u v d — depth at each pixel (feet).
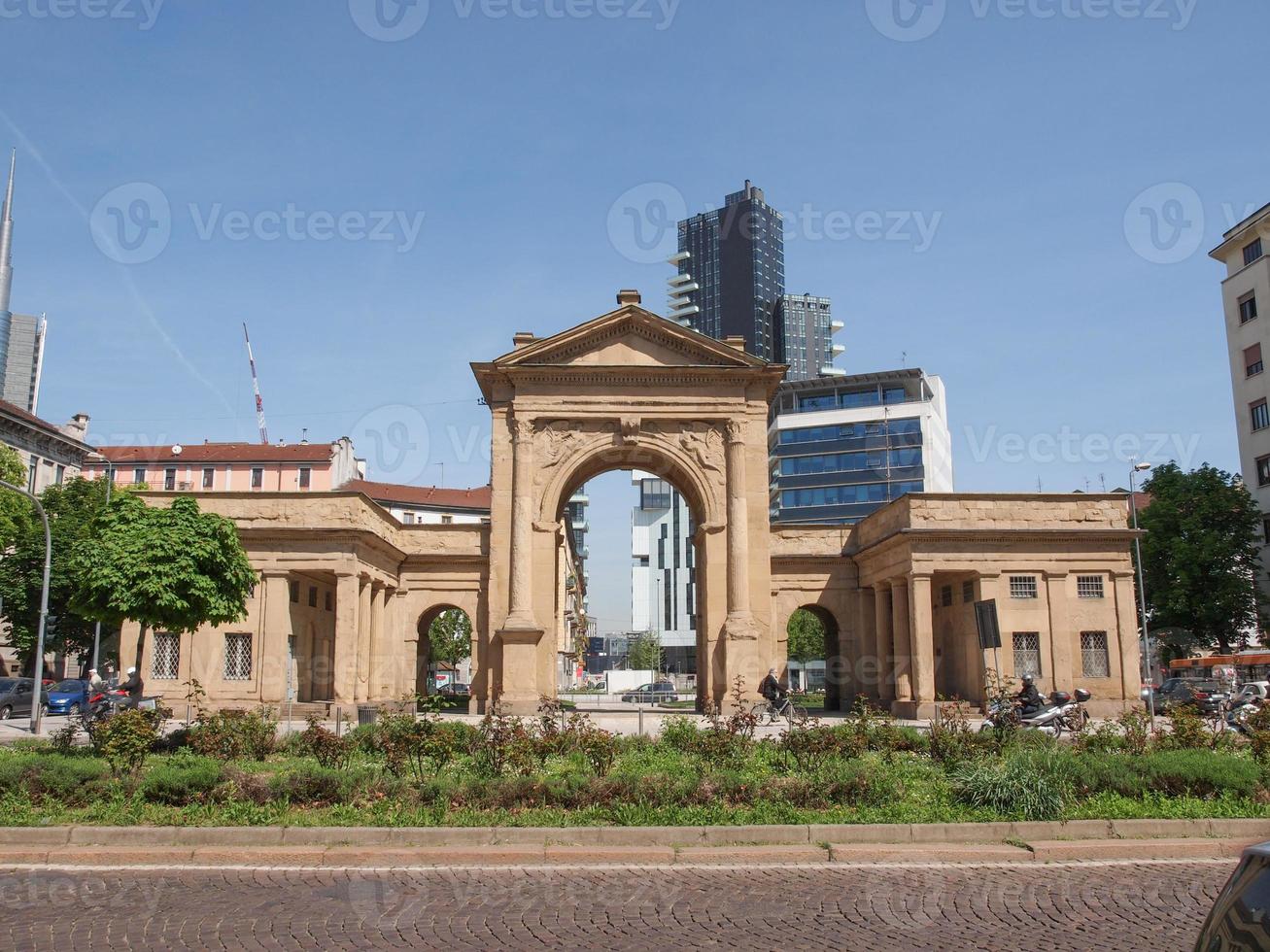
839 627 160.35
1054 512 140.36
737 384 143.13
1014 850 42.75
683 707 171.94
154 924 31.63
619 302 148.56
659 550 520.83
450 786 50.21
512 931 31.17
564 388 142.51
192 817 46.06
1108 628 137.59
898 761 66.49
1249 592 172.14
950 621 151.64
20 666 196.24
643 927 31.68
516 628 134.21
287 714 130.93
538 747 60.23
